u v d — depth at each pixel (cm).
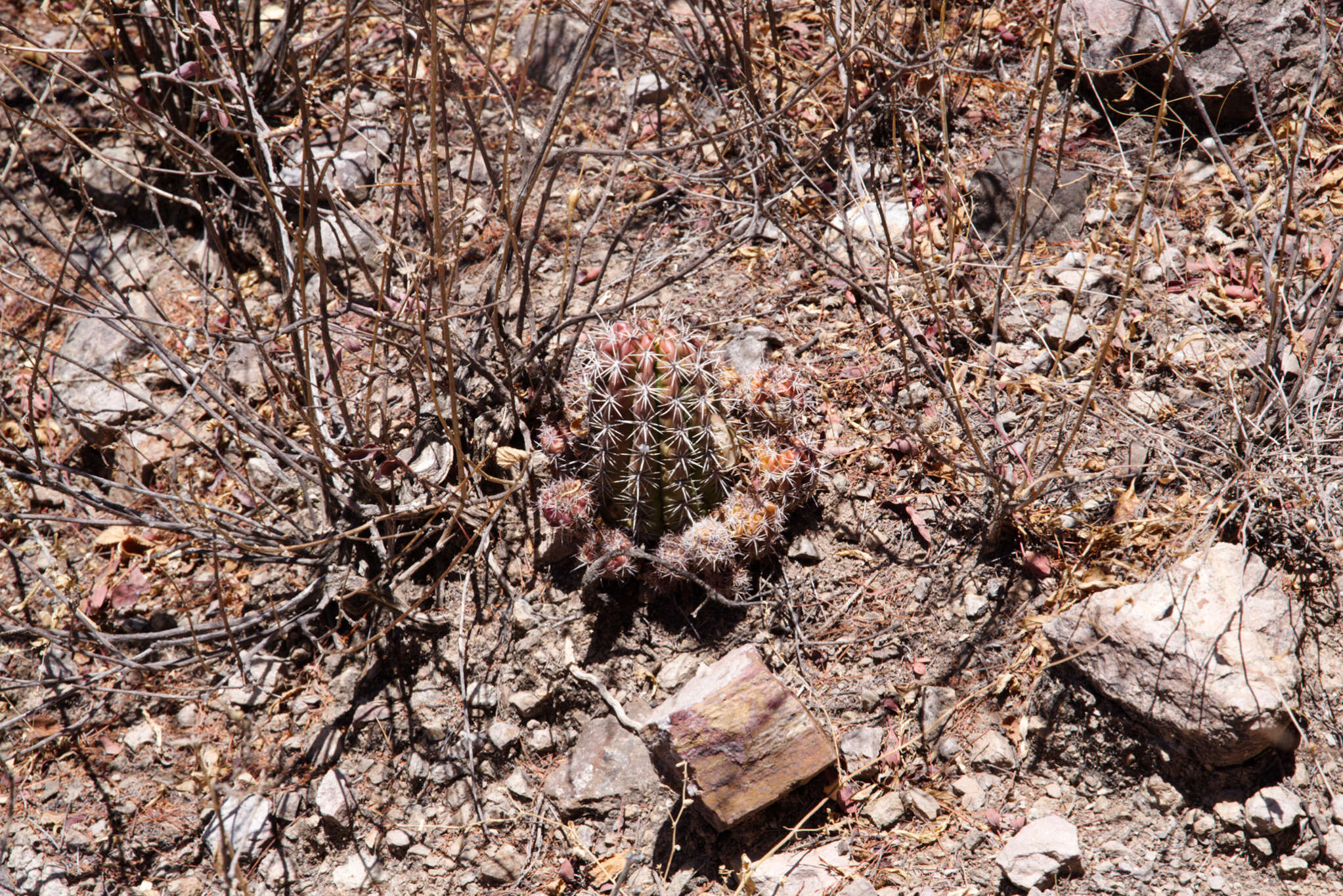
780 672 302
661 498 302
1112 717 267
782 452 304
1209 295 338
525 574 326
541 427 336
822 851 271
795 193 395
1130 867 254
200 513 329
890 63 365
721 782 269
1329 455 285
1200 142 380
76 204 431
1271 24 374
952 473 316
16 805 320
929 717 285
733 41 373
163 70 406
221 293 409
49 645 346
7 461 379
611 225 405
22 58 340
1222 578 266
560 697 308
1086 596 287
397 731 315
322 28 461
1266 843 246
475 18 461
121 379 388
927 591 304
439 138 423
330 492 331
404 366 359
